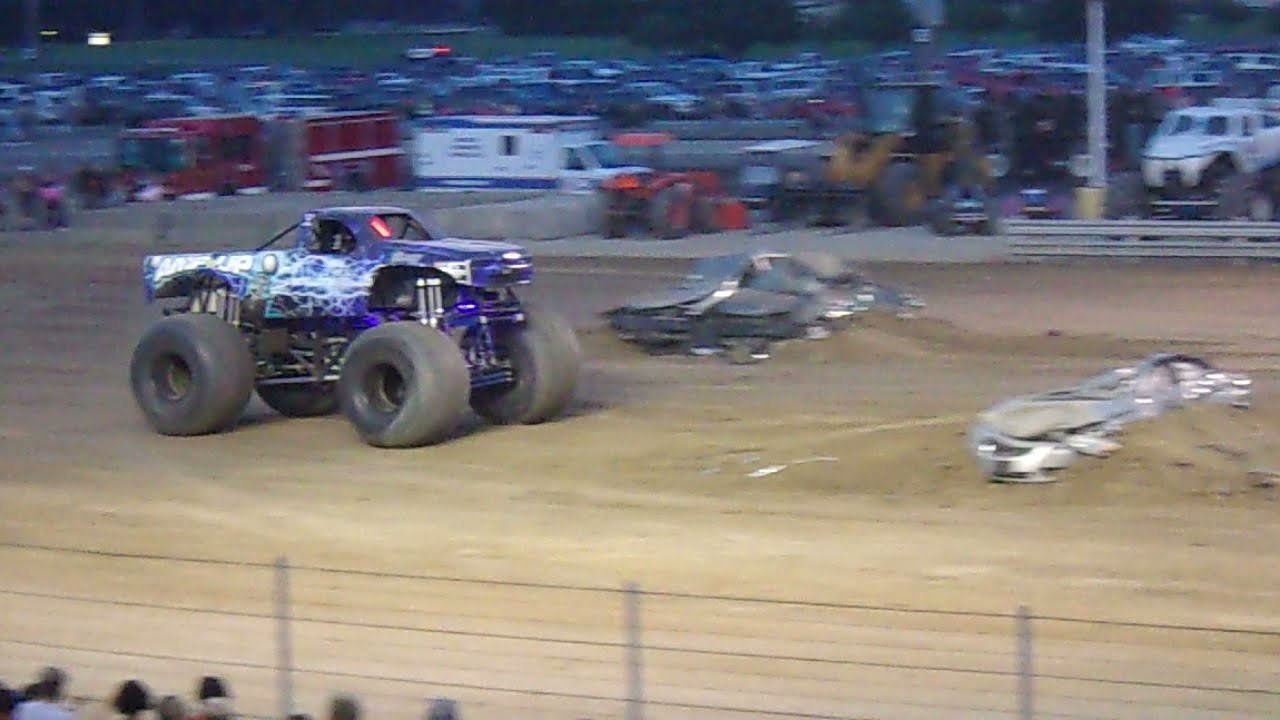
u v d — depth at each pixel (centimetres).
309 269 3256
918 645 1948
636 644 1631
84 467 3094
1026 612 1717
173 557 2462
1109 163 7594
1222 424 2770
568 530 2552
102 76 15200
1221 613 2036
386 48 17638
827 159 6850
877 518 2536
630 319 4053
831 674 1858
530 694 1827
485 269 3142
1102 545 2339
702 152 7794
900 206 6575
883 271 5459
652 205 6556
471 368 3228
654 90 12419
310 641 2044
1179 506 2497
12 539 2602
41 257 6400
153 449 3225
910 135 6631
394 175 8788
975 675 1839
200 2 18600
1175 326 4294
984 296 4875
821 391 3544
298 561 2428
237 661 1973
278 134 8569
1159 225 5475
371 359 3123
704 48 15775
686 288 4100
